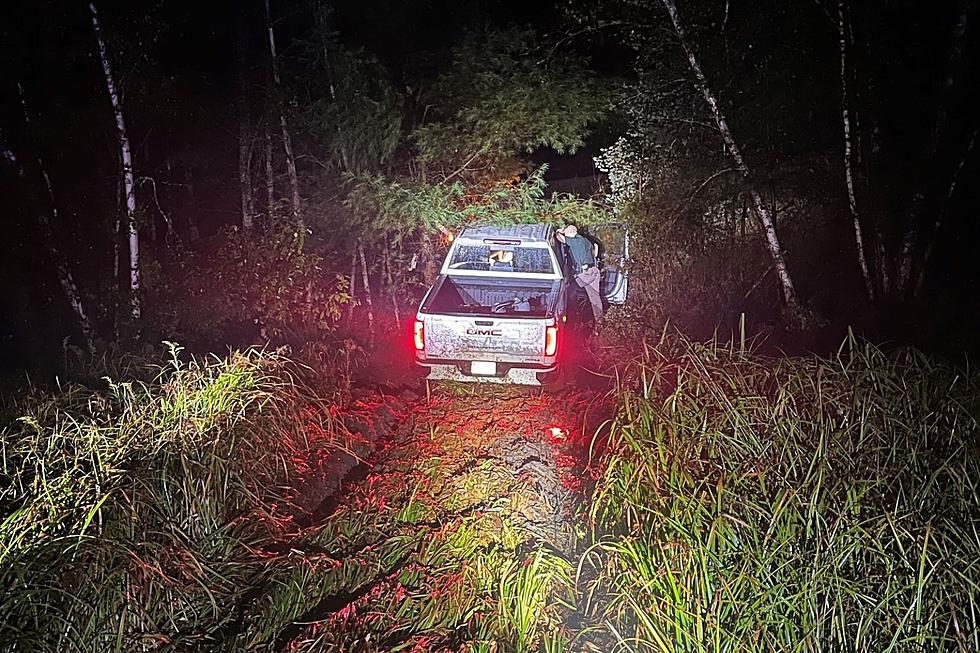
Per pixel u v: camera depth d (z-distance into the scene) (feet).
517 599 14.66
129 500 14.94
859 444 15.58
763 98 32.96
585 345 34.01
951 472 13.93
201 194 46.50
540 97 38.68
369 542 18.15
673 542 13.98
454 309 32.65
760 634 12.32
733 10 33.12
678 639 12.72
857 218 31.94
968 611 12.19
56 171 32.76
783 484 14.49
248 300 32.68
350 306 39.11
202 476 16.99
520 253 33.96
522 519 18.89
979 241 34.50
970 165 33.17
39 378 25.45
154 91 32.35
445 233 38.63
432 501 19.71
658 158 37.22
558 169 62.95
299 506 19.89
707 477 14.99
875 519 13.25
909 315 29.50
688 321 32.68
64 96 31.53
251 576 16.43
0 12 29.04
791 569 12.96
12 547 13.76
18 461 18.15
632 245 38.99
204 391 19.93
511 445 24.43
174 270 33.40
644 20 33.71
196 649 13.94
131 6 30.83
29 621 12.76
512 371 28.07
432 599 15.14
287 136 37.65
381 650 13.97
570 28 37.86
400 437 25.95
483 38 40.68
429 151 38.81
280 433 20.17
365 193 36.68
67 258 31.78
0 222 29.73
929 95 31.81
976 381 18.35
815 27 33.30
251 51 38.60
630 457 16.83
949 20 31.17
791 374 18.47
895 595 12.17
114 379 25.62
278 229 35.32
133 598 13.83
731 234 38.78
